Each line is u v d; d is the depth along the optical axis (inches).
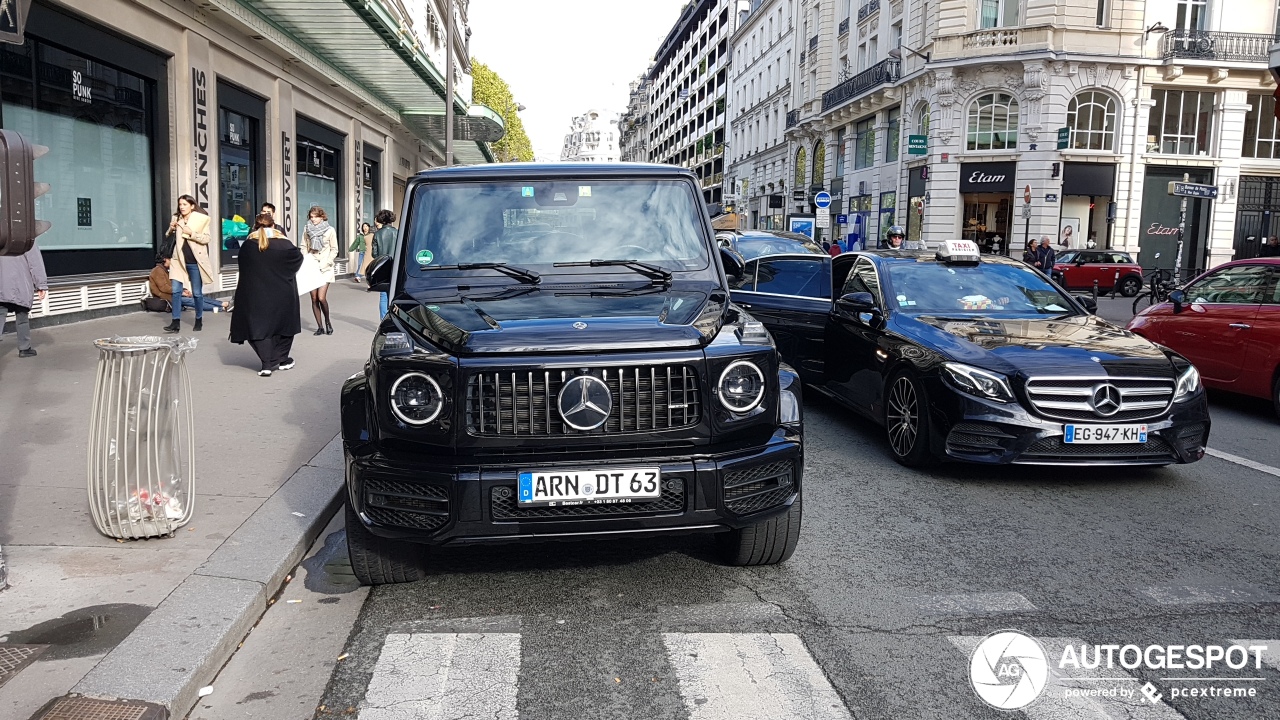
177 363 175.0
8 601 142.6
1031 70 1264.8
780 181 2176.4
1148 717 118.6
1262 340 334.3
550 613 151.4
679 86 4074.8
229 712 119.3
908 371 250.7
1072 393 223.8
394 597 158.7
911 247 331.0
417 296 173.5
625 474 138.3
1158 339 384.8
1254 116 1343.5
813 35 1881.2
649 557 179.2
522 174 193.0
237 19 634.2
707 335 146.0
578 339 140.7
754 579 167.2
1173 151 1332.4
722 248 196.2
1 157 129.0
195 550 166.2
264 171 741.3
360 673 130.2
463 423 138.1
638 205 192.2
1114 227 1318.9
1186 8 1311.5
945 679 128.3
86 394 298.7
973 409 227.9
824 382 319.3
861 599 157.8
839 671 130.6
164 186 574.9
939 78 1320.1
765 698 122.6
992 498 223.9
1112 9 1268.5
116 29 506.9
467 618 149.5
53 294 463.2
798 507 165.3
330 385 340.5
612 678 128.2
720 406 143.0
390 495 140.6
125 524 169.0
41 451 230.4
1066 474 248.2
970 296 286.5
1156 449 226.4
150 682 118.3
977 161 1316.4
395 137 1360.7
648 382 141.0
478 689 124.9
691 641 140.3
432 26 1713.8
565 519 139.1
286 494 201.0
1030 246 1104.8
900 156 1450.5
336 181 1005.2
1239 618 150.9
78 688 116.2
